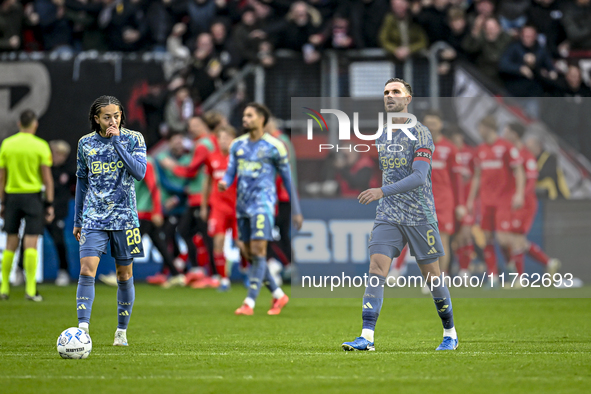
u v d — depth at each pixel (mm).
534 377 14523
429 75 45531
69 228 45938
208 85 47406
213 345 19734
